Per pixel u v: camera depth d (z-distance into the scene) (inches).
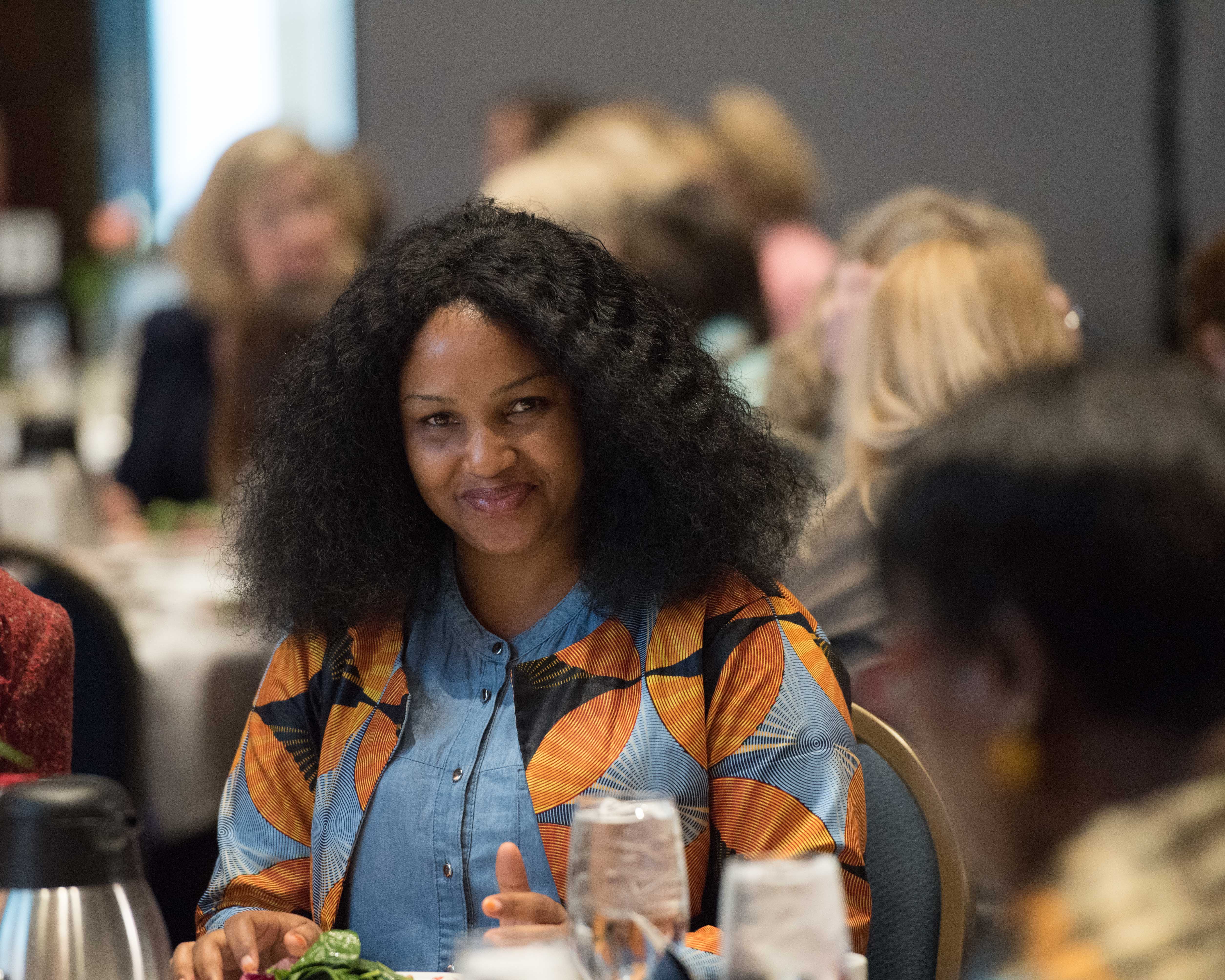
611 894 66.1
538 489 92.7
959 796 44.4
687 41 375.2
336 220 249.9
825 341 153.5
